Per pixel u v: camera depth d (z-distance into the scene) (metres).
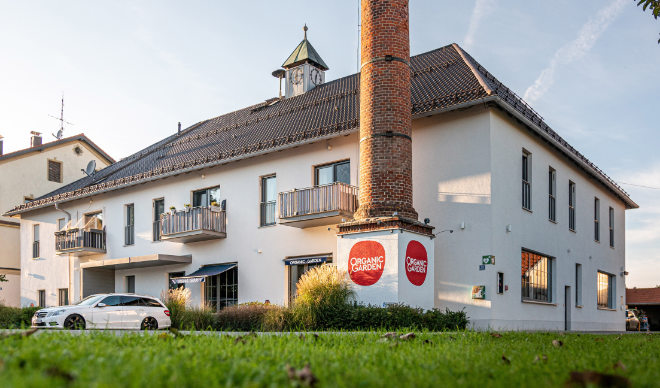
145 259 22.97
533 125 18.23
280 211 19.06
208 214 21.75
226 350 5.55
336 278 15.18
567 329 21.38
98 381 3.43
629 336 11.73
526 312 17.91
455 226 16.97
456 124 17.34
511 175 17.61
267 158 21.28
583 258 23.42
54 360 4.29
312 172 19.92
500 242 16.59
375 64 16.50
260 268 20.91
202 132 28.66
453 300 16.69
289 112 24.75
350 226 15.96
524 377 4.36
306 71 27.70
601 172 25.02
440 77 19.81
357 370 4.53
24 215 31.89
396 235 15.02
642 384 4.19
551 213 20.88
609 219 28.05
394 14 16.64
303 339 7.44
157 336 7.16
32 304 30.28
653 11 10.47
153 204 25.09
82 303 16.62
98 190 26.41
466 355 5.79
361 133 16.62
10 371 3.66
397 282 14.77
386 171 15.95
